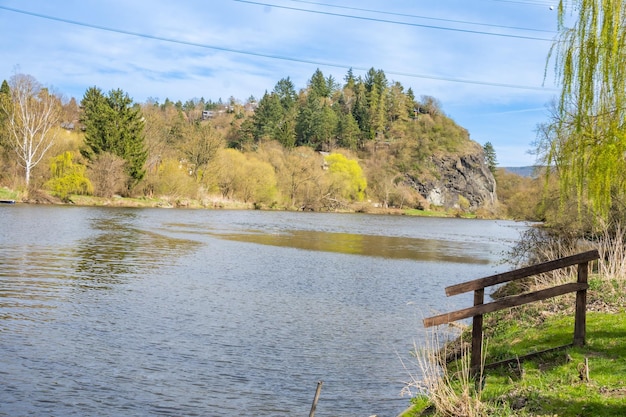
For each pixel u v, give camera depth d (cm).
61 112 8950
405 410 896
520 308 1431
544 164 1325
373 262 3284
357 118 18650
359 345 1400
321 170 11662
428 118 17975
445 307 1942
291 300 1964
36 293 1814
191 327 1491
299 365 1217
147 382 1059
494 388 887
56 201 7200
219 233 4669
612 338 998
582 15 1109
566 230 2027
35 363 1124
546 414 737
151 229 4559
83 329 1405
